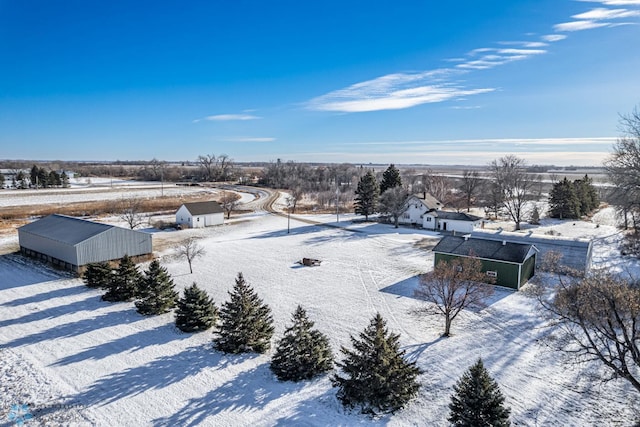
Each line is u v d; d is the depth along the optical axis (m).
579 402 17.44
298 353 19.50
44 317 26.81
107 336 24.11
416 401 17.66
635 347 15.55
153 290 27.47
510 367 20.33
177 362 21.12
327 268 38.81
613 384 18.70
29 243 41.81
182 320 24.88
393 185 73.69
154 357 21.62
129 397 18.06
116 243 38.38
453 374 19.78
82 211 72.38
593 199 82.75
